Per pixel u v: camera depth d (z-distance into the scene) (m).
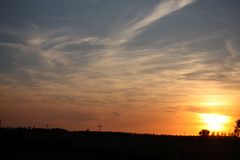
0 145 63.91
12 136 76.31
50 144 67.31
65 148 62.22
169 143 74.75
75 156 52.47
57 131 91.19
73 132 93.69
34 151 56.72
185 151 58.50
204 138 97.69
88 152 57.50
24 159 46.75
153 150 58.19
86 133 95.06
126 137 90.81
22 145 65.12
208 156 54.28
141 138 89.06
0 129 82.94
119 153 55.34
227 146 70.12
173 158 51.53
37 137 75.06
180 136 101.88
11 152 54.12
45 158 48.59
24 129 86.50
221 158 52.75
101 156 53.50
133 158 52.12
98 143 68.31
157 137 95.56
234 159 52.22
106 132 98.06
